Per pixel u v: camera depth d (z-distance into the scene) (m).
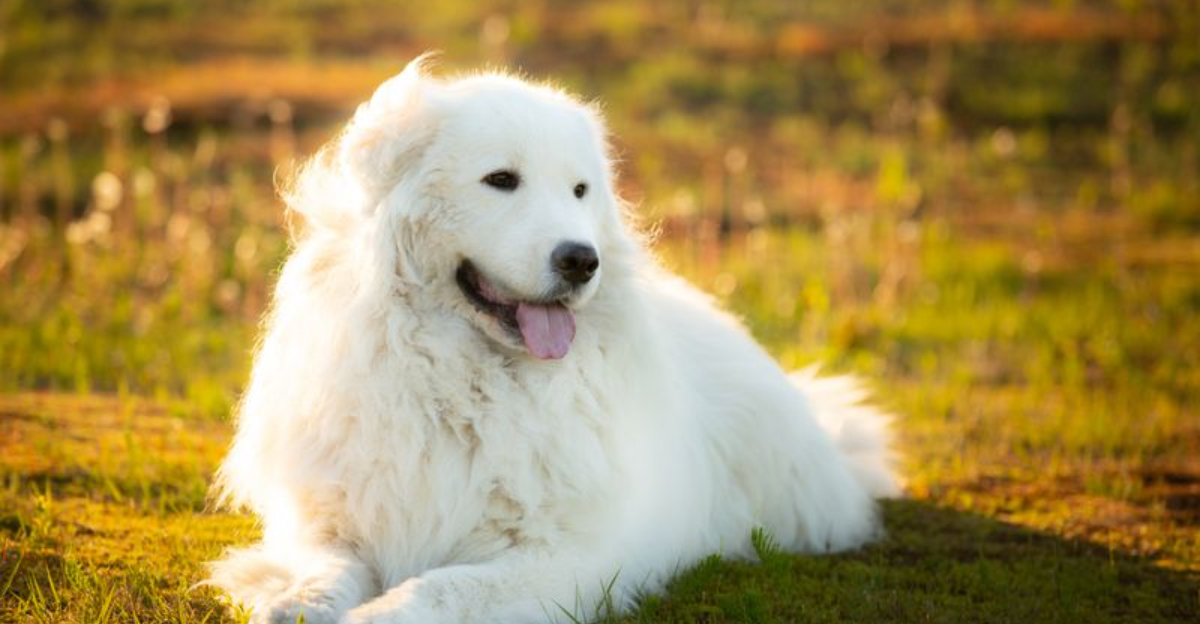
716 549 6.43
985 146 20.48
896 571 6.35
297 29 24.11
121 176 16.08
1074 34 24.14
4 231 14.28
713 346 6.80
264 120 19.11
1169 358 12.14
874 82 22.34
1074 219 18.05
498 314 5.38
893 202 17.56
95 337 10.95
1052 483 8.24
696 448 6.23
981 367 12.05
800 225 16.98
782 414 6.73
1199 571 6.54
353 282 5.32
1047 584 6.18
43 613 5.12
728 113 21.27
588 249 5.25
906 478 8.27
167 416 8.88
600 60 22.88
